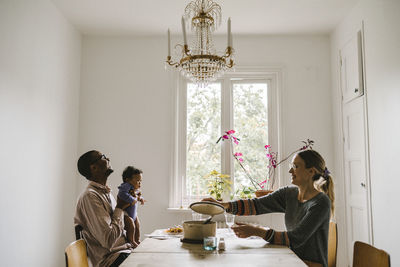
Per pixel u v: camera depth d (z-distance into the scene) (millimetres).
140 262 1610
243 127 3842
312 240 1874
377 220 2703
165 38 3844
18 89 2557
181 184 3756
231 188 3725
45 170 2984
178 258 1675
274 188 3709
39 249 2857
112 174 3705
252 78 3875
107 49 3846
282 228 3459
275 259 1642
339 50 3535
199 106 3865
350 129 3279
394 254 2422
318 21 3492
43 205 2936
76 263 1667
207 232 1996
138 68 3820
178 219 3633
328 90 3756
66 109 3439
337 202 3586
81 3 3133
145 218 3650
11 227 2453
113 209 2244
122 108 3777
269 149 3771
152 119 3756
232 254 1738
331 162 3682
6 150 2398
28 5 2699
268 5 3146
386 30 2521
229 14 3318
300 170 2002
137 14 3344
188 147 3826
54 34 3168
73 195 3600
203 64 2115
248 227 1945
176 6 3180
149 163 3707
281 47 3809
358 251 1730
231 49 2102
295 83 3768
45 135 2988
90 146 3742
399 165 2334
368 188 2846
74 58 3639
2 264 2348
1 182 2342
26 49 2670
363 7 2945
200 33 2330
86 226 2047
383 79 2572
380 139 2631
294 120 3725
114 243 2062
